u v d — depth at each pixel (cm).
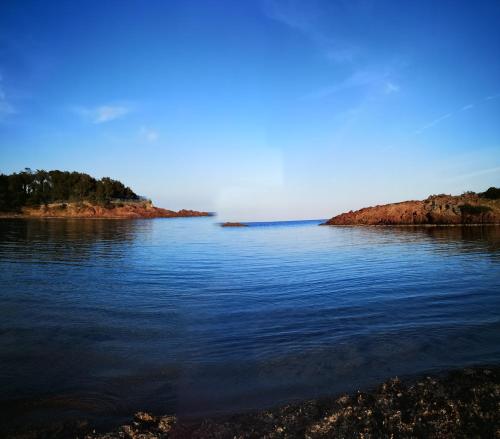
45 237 4084
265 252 2892
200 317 1138
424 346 878
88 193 12088
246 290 1506
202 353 855
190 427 565
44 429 564
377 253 2678
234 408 619
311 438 525
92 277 1788
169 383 710
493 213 5847
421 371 743
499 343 891
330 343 906
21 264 2167
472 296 1353
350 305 1255
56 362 807
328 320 1093
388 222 6550
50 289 1525
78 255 2600
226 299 1360
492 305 1230
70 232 4894
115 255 2630
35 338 957
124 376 741
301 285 1591
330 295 1403
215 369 770
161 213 12475
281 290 1500
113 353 859
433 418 557
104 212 11194
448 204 6256
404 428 536
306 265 2161
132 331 1012
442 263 2130
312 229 6353
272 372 752
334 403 619
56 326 1055
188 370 766
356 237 4269
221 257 2562
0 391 681
